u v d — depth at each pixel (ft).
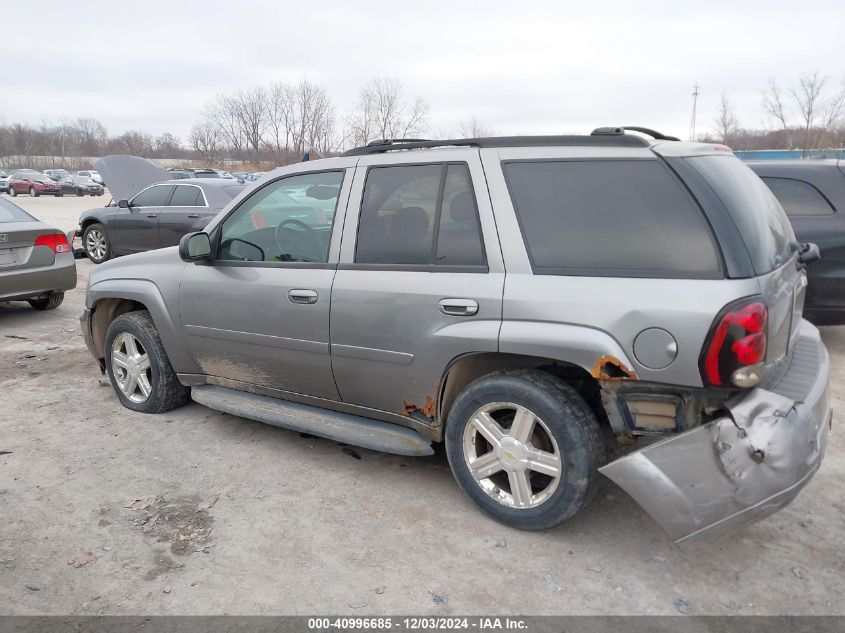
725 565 9.70
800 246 11.31
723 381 8.55
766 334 8.67
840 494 11.63
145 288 14.74
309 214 12.45
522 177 10.31
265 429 14.69
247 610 8.80
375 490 11.94
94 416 15.51
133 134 277.44
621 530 10.62
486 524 10.80
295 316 12.25
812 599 8.96
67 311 27.27
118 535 10.53
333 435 12.15
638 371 9.03
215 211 35.88
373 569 9.66
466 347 10.30
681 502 8.63
